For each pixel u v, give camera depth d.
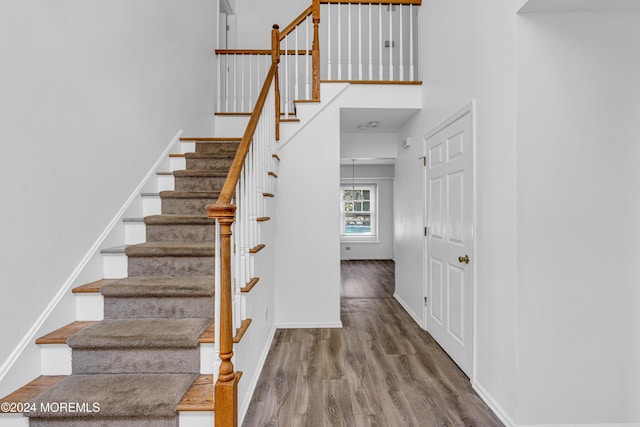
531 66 1.72
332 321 3.35
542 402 1.73
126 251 2.08
